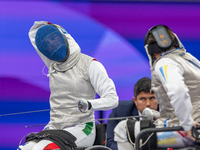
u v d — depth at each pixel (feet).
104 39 48.67
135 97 29.81
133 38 48.65
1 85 46.83
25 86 47.19
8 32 47.52
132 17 48.57
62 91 25.90
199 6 48.06
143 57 48.42
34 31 29.86
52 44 25.68
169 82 20.33
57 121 25.66
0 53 47.29
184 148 20.53
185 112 19.84
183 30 48.21
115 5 48.62
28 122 46.52
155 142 22.33
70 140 23.66
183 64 21.61
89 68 25.88
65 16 48.42
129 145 24.98
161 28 23.02
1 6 47.47
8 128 46.06
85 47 48.52
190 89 21.35
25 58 47.50
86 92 25.90
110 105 24.86
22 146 23.91
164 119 22.77
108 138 31.24
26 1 47.78
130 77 48.19
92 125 25.84
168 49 22.67
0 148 45.60
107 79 25.59
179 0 47.96
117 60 48.47
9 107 46.62
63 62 26.40
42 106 47.06
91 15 48.57
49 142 23.20
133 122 24.53
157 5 48.37
